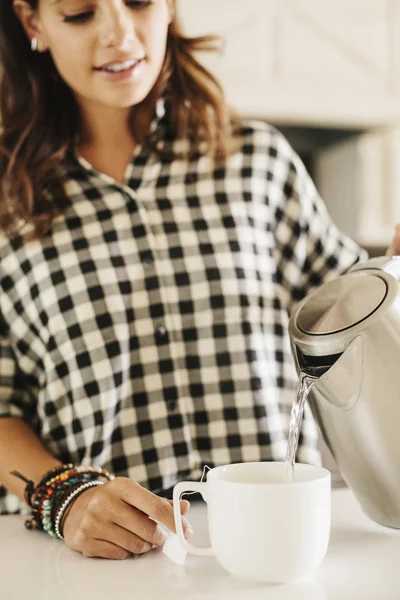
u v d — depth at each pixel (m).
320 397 0.83
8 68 1.20
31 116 1.18
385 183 2.82
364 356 0.78
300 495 0.70
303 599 0.67
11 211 1.15
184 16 2.51
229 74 2.55
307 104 2.63
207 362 1.13
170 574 0.75
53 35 1.09
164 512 0.79
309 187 1.27
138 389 1.12
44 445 1.13
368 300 0.81
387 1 2.70
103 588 0.71
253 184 1.21
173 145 1.21
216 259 1.15
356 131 2.83
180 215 1.17
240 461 1.12
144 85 1.09
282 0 2.60
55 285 1.13
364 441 0.81
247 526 0.70
